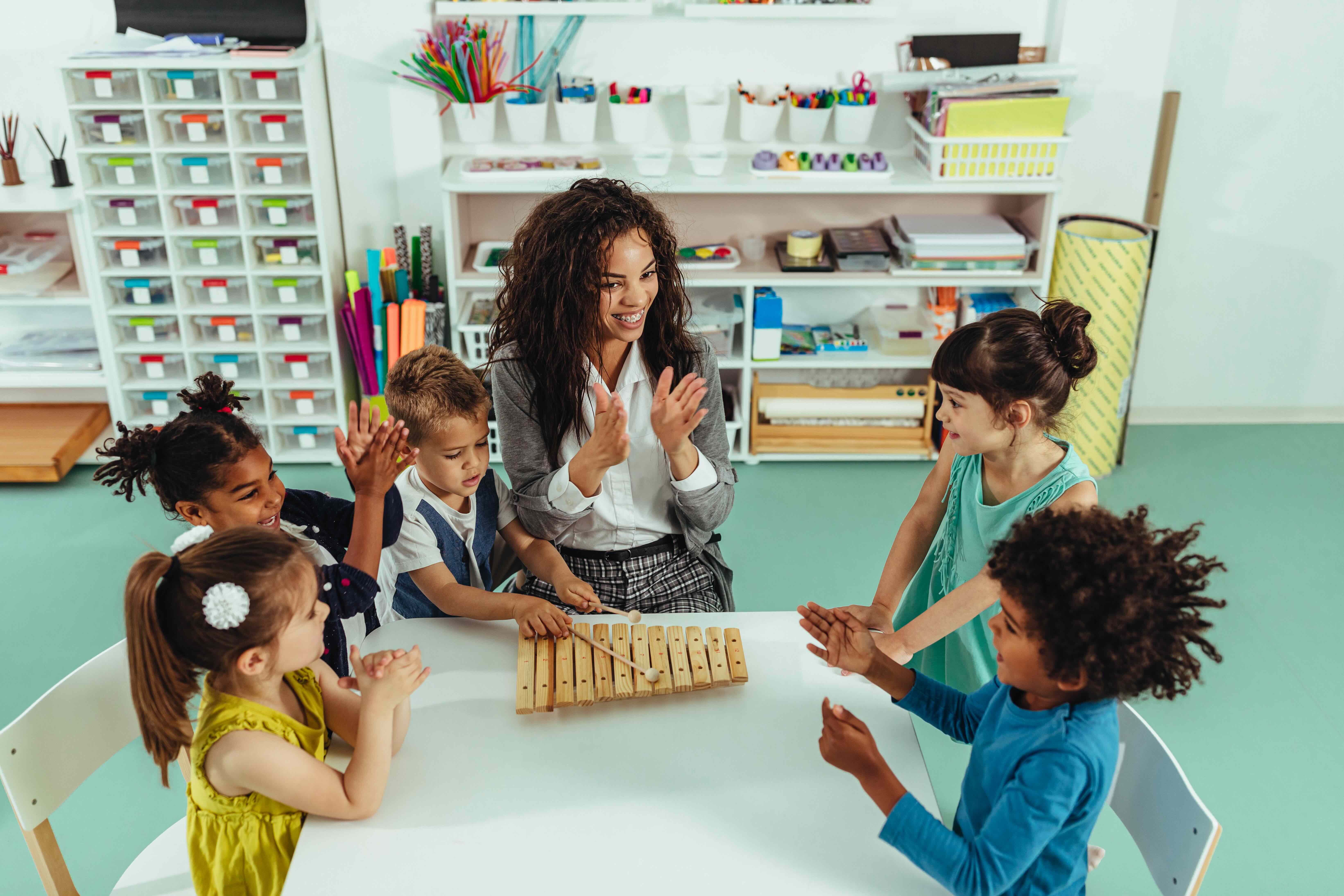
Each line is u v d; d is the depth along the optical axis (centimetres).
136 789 206
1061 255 312
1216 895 185
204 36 291
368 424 145
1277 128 324
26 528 292
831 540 295
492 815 118
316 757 123
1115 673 96
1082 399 316
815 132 312
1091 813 103
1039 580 97
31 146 312
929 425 336
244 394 321
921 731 229
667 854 113
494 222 330
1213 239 340
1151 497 316
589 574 176
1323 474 331
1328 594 272
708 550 182
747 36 307
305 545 145
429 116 304
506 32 303
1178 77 319
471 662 144
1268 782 212
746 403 329
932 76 298
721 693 138
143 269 303
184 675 113
